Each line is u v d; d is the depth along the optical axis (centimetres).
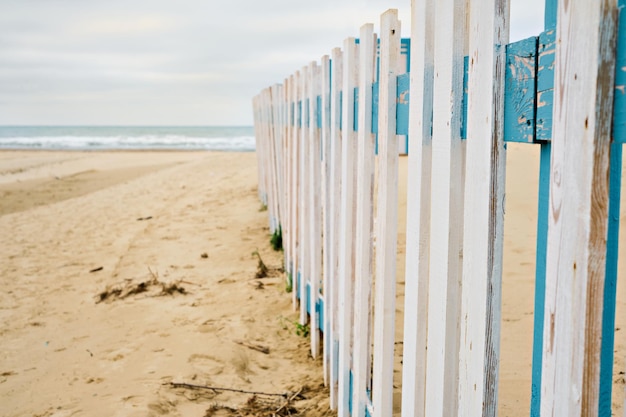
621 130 107
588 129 110
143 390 374
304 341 457
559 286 120
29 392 390
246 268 668
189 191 1431
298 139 509
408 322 214
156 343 458
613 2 106
